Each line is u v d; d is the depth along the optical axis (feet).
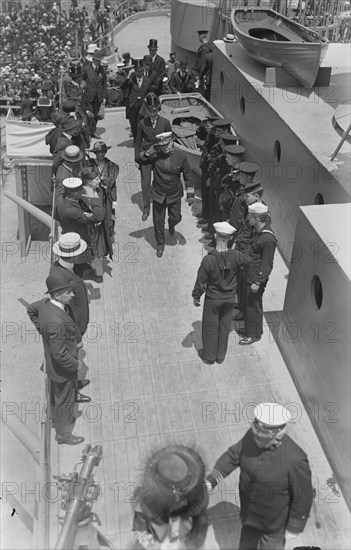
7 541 29.50
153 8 111.24
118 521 19.86
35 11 104.63
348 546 19.19
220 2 66.44
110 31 100.73
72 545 16.57
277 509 16.42
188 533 15.25
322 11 48.37
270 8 48.93
